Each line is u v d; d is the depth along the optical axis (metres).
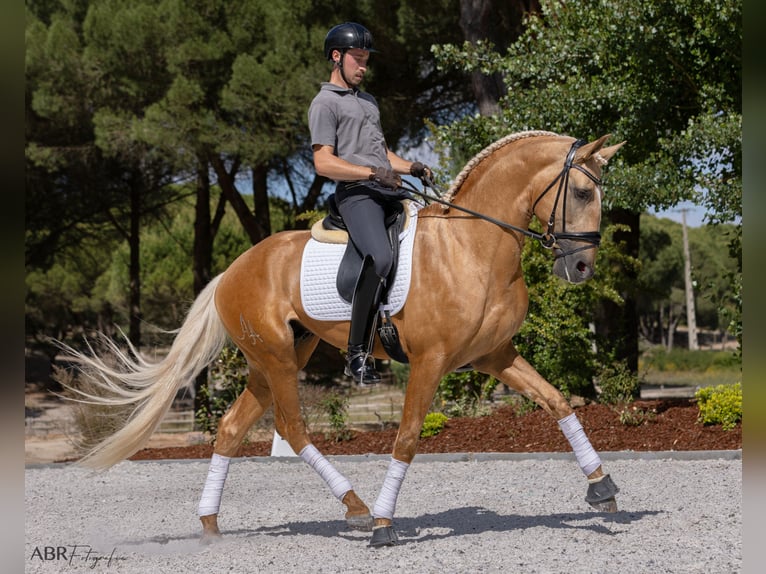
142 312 25.70
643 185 10.17
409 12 16.47
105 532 6.62
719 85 10.48
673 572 4.71
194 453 11.20
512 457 9.53
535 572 4.78
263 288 5.95
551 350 11.88
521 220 5.42
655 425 10.21
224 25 16.44
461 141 12.05
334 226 5.87
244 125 16.17
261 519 6.95
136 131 15.38
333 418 11.40
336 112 5.59
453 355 5.37
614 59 11.12
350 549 5.54
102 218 22.45
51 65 16.55
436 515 6.68
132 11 15.87
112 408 8.40
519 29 15.42
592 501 5.46
